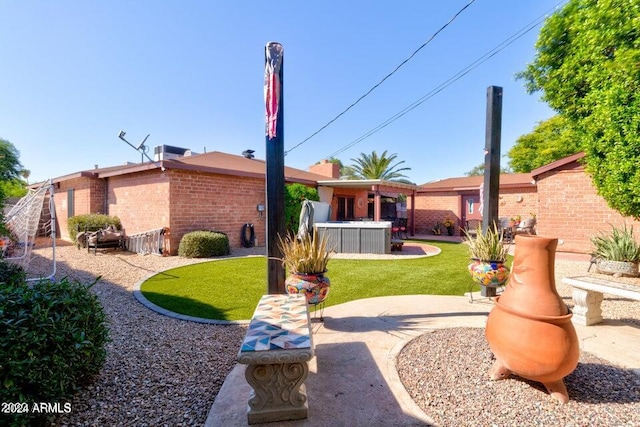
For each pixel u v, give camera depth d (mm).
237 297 4910
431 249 10727
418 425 1947
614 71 4367
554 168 9477
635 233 8227
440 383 2410
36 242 11812
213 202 9812
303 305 2773
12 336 1791
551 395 2211
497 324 2393
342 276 6445
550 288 2254
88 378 2482
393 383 2412
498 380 2420
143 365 2787
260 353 1884
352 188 16406
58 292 2361
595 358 2791
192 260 8125
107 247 9531
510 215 14023
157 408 2176
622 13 4133
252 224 10984
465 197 16016
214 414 2072
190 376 2609
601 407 2111
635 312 4066
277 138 3592
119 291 5289
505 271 4164
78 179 12070
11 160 20375
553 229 9508
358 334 3383
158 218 9055
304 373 2004
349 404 2160
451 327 3555
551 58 6445
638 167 4465
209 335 3488
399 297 4832
